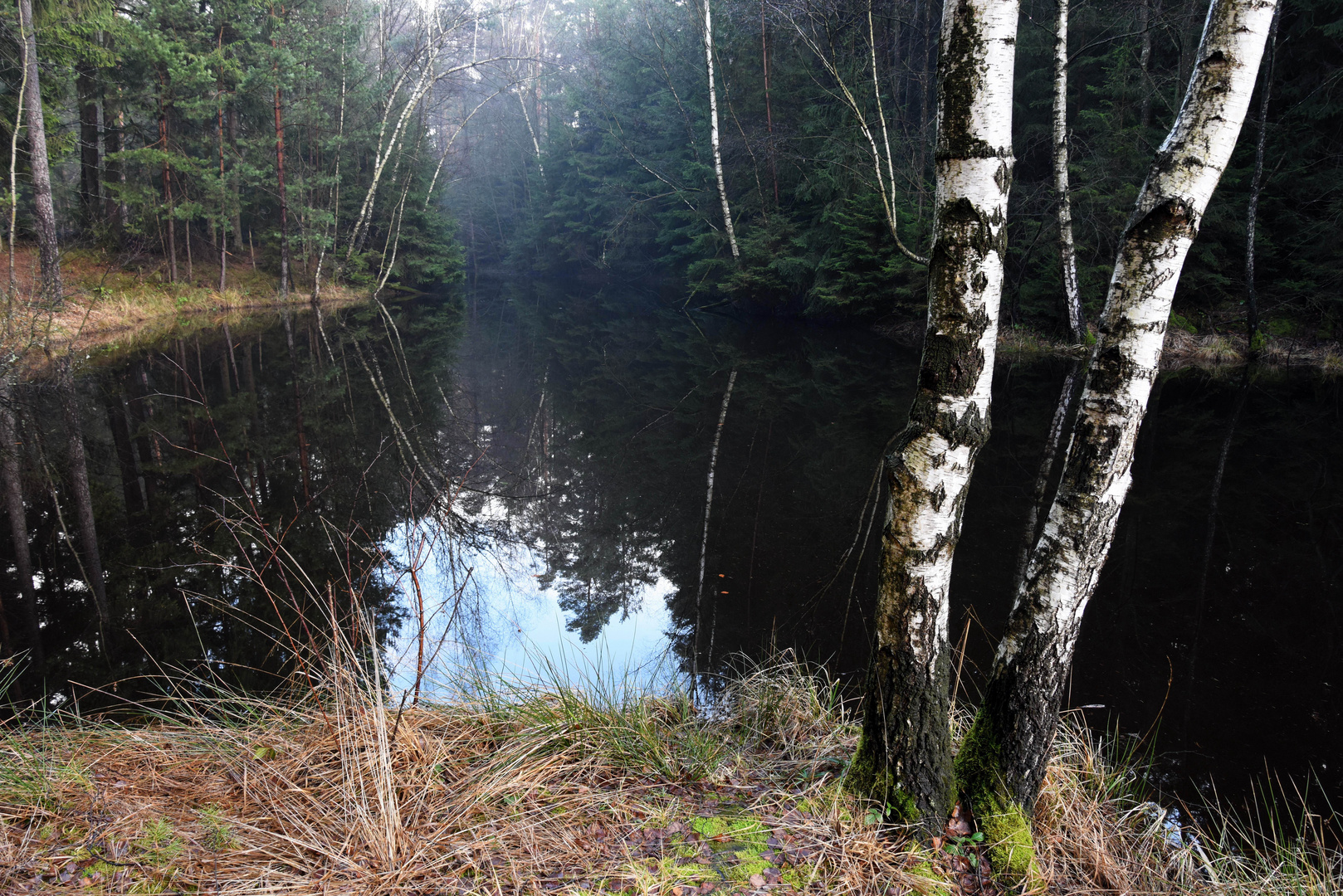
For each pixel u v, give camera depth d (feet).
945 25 6.92
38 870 6.33
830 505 22.27
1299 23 44.62
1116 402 7.27
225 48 61.82
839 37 55.21
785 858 7.18
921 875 7.05
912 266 53.62
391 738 8.55
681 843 7.39
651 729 9.83
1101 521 7.32
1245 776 10.34
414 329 64.69
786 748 9.68
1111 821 8.77
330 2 79.82
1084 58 49.60
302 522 20.36
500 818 7.55
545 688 10.92
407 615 14.78
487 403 36.91
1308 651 13.94
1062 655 7.51
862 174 55.93
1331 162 44.24
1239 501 22.54
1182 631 14.71
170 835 6.96
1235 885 7.67
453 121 109.50
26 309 41.96
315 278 79.15
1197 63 6.96
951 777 7.85
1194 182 6.86
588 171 110.52
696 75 80.38
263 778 8.13
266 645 13.62
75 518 20.36
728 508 22.15
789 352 53.47
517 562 18.25
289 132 78.23
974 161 6.74
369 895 6.35
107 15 49.55
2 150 52.37
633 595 16.35
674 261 95.45
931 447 7.27
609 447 29.30
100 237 62.28
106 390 35.58
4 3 44.62
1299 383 40.01
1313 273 43.78
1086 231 48.08
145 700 11.69
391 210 93.20
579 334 64.54
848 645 13.94
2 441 27.27
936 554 7.46
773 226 66.90
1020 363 45.29
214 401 34.76
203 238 74.28
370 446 28.09
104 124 64.39
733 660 13.35
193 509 21.07
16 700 11.76
